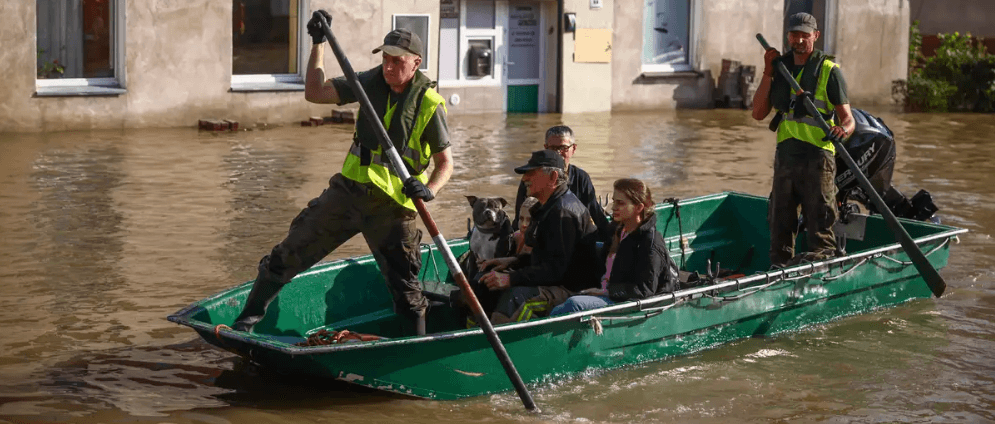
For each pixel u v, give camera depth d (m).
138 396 5.14
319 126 15.38
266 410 5.04
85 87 14.15
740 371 5.78
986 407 5.31
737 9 19.50
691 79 19.28
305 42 15.77
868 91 20.81
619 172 11.95
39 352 5.70
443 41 17.12
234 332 5.09
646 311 5.70
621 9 18.36
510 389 5.40
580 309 5.58
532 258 5.87
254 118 15.40
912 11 23.56
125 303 6.64
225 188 10.48
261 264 5.52
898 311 6.98
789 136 6.99
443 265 6.61
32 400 5.03
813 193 6.94
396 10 16.20
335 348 4.88
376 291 6.30
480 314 5.10
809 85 6.93
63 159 11.79
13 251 7.80
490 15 17.47
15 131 13.57
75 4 14.02
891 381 5.66
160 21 14.47
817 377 5.70
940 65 20.69
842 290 6.73
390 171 5.39
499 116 17.23
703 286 6.02
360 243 8.42
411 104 5.37
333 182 5.46
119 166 11.49
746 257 8.20
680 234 7.43
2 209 9.20
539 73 18.08
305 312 5.96
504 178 11.46
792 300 6.46
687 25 19.31
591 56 18.09
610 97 18.47
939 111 20.08
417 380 5.14
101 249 7.96
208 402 5.11
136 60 14.37
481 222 6.18
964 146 15.04
